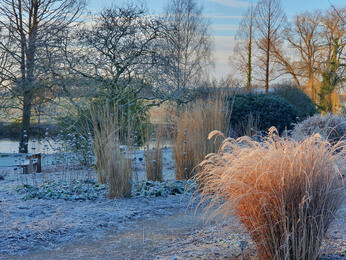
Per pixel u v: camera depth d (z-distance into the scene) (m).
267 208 2.61
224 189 2.89
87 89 13.02
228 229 3.22
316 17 31.31
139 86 13.83
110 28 12.98
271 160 2.64
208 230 4.17
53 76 13.69
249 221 2.78
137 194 6.31
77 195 6.16
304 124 11.02
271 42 32.47
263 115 14.05
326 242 2.99
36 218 4.84
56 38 13.80
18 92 15.12
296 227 2.52
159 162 7.32
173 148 7.38
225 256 3.12
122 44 13.28
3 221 4.61
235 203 2.74
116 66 13.27
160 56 13.65
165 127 7.49
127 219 4.93
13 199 6.05
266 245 2.65
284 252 2.46
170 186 6.54
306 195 2.48
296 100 20.48
